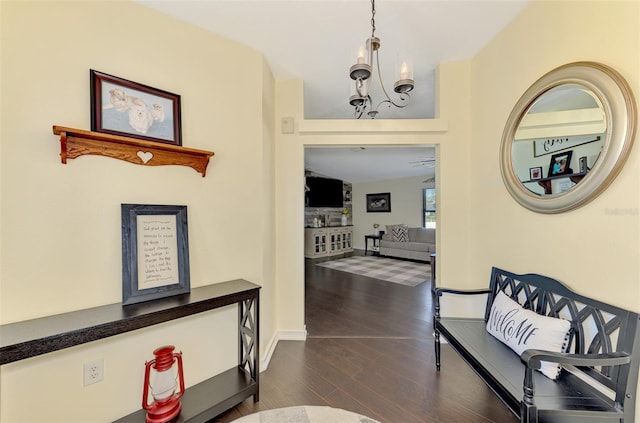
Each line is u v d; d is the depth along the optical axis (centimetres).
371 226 832
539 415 106
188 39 172
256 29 182
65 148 124
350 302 351
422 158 563
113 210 141
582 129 129
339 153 522
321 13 169
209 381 170
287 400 166
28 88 120
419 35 193
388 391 173
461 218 232
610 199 119
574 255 137
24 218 119
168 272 152
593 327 126
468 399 165
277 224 252
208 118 179
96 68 138
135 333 147
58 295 126
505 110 188
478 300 217
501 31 189
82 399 131
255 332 167
